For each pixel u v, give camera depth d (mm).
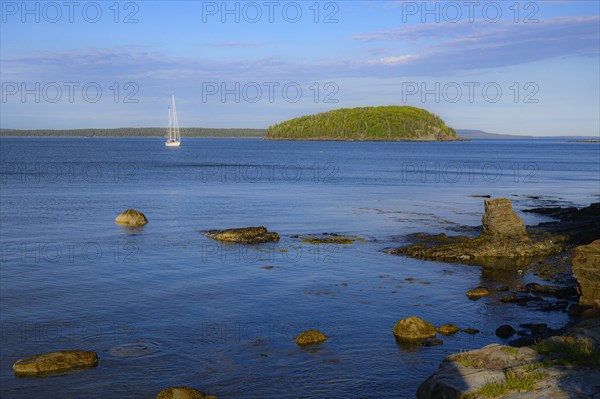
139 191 63969
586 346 12680
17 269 26203
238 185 73000
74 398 13625
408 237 34812
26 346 16781
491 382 11523
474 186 75312
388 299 21750
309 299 21672
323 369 15180
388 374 14852
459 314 19953
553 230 34312
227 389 14070
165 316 19578
